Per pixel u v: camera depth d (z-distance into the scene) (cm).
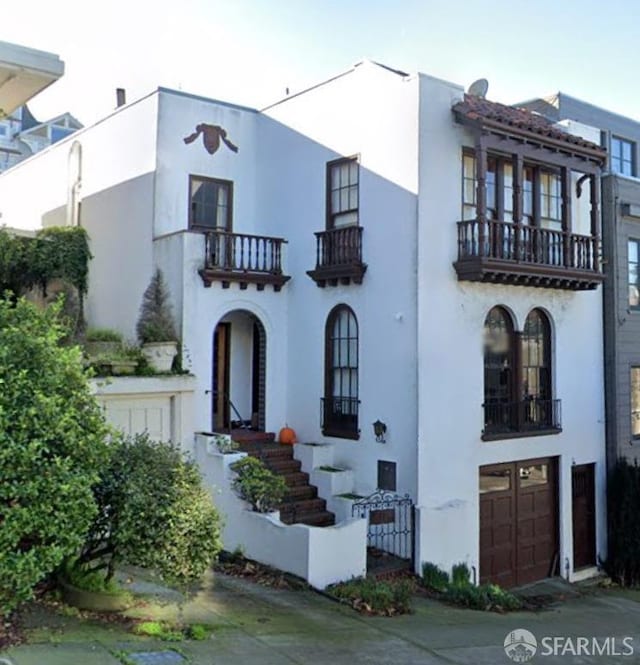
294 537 1138
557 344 1596
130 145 1702
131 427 1380
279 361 1627
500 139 1398
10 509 649
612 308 1705
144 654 698
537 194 1541
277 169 1689
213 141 1686
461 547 1346
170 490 806
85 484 698
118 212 1738
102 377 1331
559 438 1586
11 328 742
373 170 1438
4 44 779
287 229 1653
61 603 825
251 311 1588
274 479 1269
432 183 1363
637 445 1745
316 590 1096
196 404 1467
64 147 2038
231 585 1081
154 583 1004
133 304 1655
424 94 1359
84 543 762
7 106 884
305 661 773
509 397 1503
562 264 1517
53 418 695
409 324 1349
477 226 1370
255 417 1662
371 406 1420
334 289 1519
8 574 641
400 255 1372
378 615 1033
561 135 1489
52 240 1666
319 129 1576
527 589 1473
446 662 848
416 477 1320
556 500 1588
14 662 627
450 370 1379
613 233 1712
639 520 1638
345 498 1391
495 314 1495
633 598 1511
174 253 1515
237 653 760
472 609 1184
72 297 1670
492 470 1464
